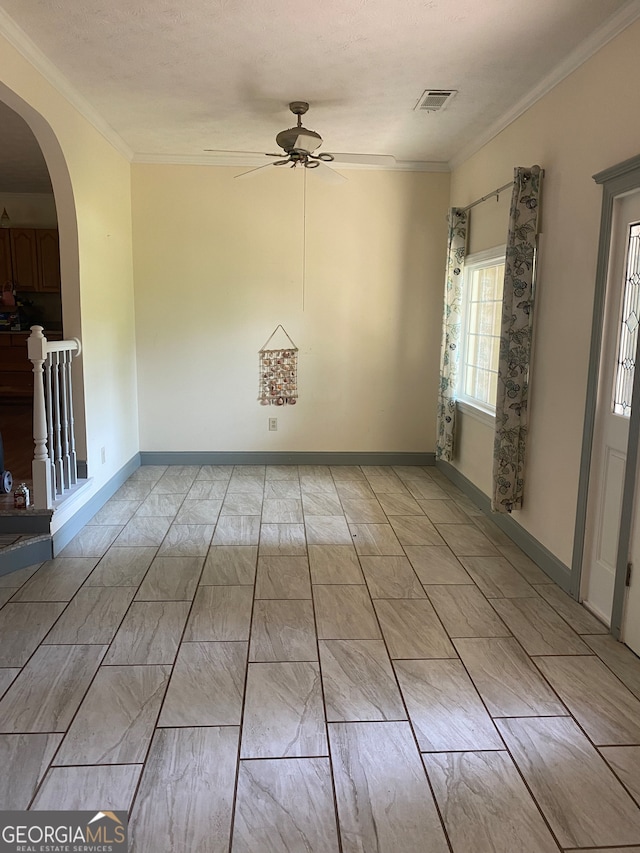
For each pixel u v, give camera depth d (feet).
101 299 14.14
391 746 6.49
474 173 15.30
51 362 11.43
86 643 8.38
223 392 18.06
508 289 11.41
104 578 10.45
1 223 21.74
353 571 10.95
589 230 9.49
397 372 18.24
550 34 9.21
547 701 7.30
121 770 6.07
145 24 9.12
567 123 10.25
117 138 14.97
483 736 6.67
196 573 10.73
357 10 8.64
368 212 17.43
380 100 12.18
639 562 8.23
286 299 17.70
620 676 7.84
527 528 11.89
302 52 10.05
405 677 7.75
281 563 11.25
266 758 6.28
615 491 8.93
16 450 15.78
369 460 18.61
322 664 8.00
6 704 7.05
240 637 8.62
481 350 15.48
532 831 5.47
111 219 14.97
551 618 9.32
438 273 17.80
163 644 8.39
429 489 16.22
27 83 9.91
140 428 18.10
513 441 11.78
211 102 12.41
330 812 5.62
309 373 18.11
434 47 9.78
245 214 17.25
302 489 16.06
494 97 11.90
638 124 8.20
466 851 5.26
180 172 16.97
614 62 8.79
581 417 9.73
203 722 6.81
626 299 8.71
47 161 11.68
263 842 5.29
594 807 5.75
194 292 17.52
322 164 12.57
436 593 10.12
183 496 15.30
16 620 8.97
